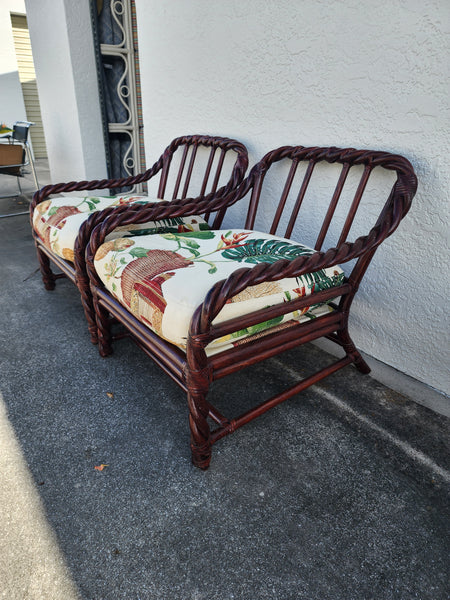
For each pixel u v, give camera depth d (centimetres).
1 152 295
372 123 101
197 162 173
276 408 108
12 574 68
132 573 68
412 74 90
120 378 120
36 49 314
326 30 104
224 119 148
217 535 74
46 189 156
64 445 95
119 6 250
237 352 81
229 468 89
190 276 82
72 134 282
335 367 109
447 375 102
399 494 83
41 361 128
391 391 115
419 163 94
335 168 114
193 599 64
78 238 113
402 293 106
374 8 93
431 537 74
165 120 181
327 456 92
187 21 149
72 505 80
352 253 81
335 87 107
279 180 132
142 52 180
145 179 167
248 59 130
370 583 67
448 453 94
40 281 193
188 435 99
